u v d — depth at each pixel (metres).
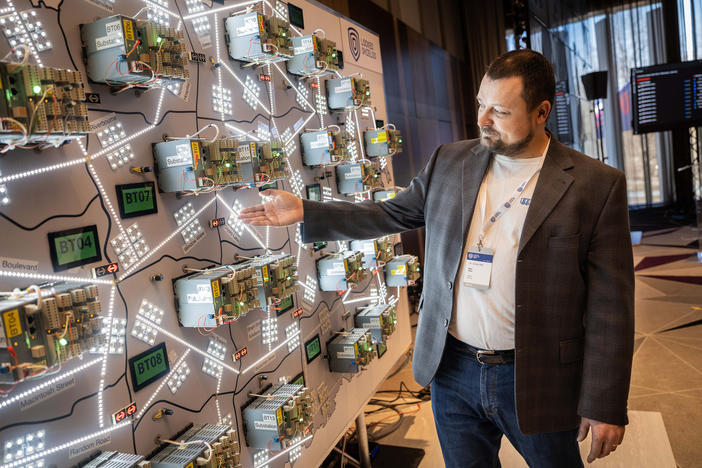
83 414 1.28
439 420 1.57
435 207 1.51
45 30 1.25
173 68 1.47
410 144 5.66
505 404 1.42
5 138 1.08
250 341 1.91
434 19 7.17
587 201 1.32
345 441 2.69
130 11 1.50
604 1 9.22
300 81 2.39
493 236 1.40
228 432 1.58
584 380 1.35
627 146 9.47
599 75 7.96
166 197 1.58
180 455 1.44
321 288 2.43
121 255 1.41
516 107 1.26
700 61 6.86
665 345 3.90
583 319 1.43
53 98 1.13
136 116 1.49
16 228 1.16
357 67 3.07
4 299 1.09
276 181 2.15
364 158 3.05
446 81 7.19
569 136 9.16
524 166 1.39
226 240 1.83
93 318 1.21
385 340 2.79
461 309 1.45
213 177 1.60
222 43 1.88
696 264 6.00
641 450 2.53
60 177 1.26
